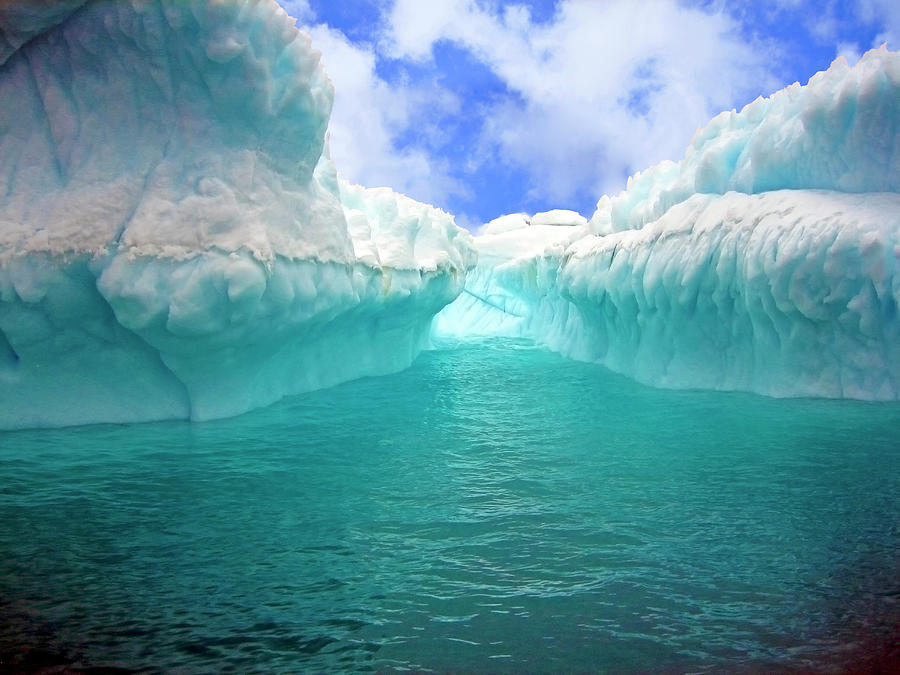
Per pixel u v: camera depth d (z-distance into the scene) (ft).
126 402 16.15
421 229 28.71
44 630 7.48
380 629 7.59
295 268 16.12
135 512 10.89
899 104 17.29
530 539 10.03
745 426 16.30
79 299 14.20
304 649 7.19
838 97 17.84
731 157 21.70
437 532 10.31
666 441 15.55
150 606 8.02
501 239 51.93
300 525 10.52
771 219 17.92
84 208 13.96
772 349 19.10
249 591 8.41
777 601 8.13
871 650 7.07
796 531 10.15
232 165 14.85
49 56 14.10
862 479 12.36
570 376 26.05
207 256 14.03
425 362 31.14
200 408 16.49
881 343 17.31
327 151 20.36
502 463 14.06
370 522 10.68
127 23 13.56
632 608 8.02
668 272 20.65
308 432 16.19
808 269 16.69
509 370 28.07
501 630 7.56
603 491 12.18
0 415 15.05
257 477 12.78
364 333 24.68
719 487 12.23
